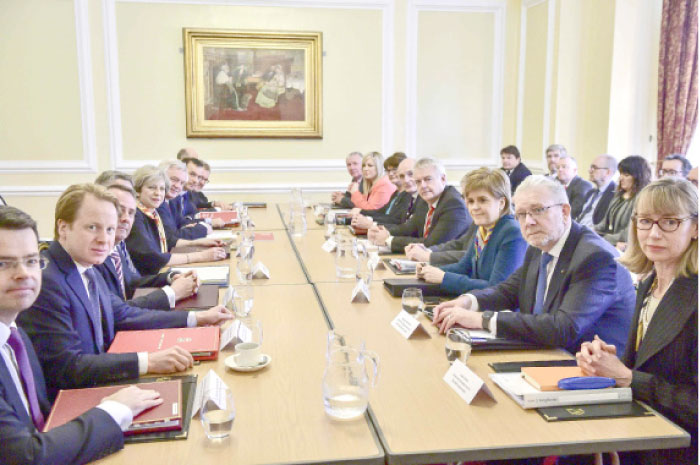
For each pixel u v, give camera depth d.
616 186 5.25
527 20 6.67
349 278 3.01
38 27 6.02
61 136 6.20
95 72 6.16
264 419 1.52
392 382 1.74
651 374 1.62
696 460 1.58
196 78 6.32
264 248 3.82
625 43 5.71
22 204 6.24
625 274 2.13
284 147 6.62
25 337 1.61
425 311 2.42
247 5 6.32
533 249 2.37
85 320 1.85
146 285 2.85
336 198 6.12
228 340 1.99
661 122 5.53
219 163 6.50
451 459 1.36
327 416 1.53
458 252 3.27
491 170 2.78
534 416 1.53
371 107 6.70
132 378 1.75
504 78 6.88
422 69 6.74
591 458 1.85
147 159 6.39
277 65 6.45
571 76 6.17
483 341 1.98
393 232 4.32
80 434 1.31
